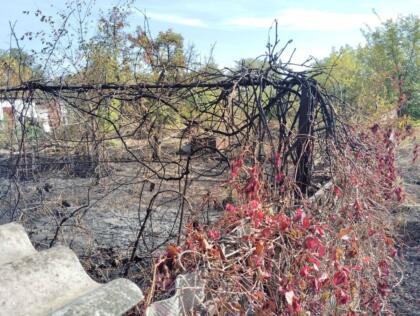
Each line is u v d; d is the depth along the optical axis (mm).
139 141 5242
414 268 5727
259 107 3461
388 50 18469
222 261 2264
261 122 3600
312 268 2578
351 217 3385
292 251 2555
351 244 3361
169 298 2080
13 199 6102
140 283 4129
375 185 4359
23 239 2443
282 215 2613
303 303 2600
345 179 3463
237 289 2295
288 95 3684
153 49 8266
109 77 9281
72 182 7309
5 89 4754
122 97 4602
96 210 6820
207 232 2691
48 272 2057
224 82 3867
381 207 4285
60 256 2170
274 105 3900
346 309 3260
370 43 19078
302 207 3018
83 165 7297
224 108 3789
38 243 5551
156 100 4383
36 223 6047
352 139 4105
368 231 3762
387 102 12648
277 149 3572
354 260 3662
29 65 7633
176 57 8305
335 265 2832
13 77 6734
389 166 6230
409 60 18219
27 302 1888
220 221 2664
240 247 2434
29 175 6902
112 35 10500
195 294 2141
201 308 2189
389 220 5809
